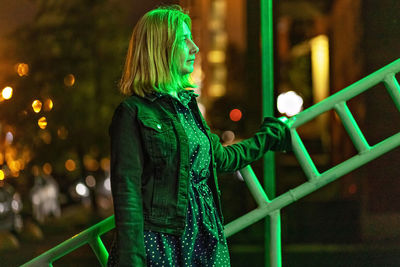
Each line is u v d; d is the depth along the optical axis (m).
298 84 28.78
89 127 22.97
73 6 22.08
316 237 12.21
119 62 22.19
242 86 25.30
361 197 11.93
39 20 22.33
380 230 11.47
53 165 23.11
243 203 14.27
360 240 11.62
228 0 26.78
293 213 13.45
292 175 18.83
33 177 22.94
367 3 12.03
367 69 12.28
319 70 28.52
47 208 19.72
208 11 26.61
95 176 23.59
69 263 11.04
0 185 16.02
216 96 25.42
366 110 11.40
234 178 14.61
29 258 12.66
